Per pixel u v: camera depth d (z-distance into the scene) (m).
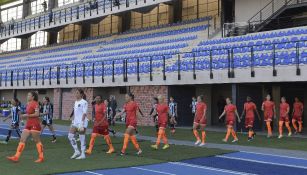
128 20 41.03
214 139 18.09
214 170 10.82
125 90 29.61
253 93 22.36
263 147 15.45
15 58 50.19
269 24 25.42
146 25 38.91
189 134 20.33
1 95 43.66
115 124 26.84
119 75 28.38
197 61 23.44
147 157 12.88
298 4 23.52
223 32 27.36
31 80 37.12
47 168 10.67
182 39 30.17
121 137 19.03
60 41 49.91
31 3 54.19
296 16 24.97
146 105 26.38
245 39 24.14
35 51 49.28
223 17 30.05
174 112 21.61
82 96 12.58
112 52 34.75
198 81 23.08
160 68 25.70
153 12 38.09
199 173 10.37
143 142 17.08
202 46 26.36
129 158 12.63
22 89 39.69
